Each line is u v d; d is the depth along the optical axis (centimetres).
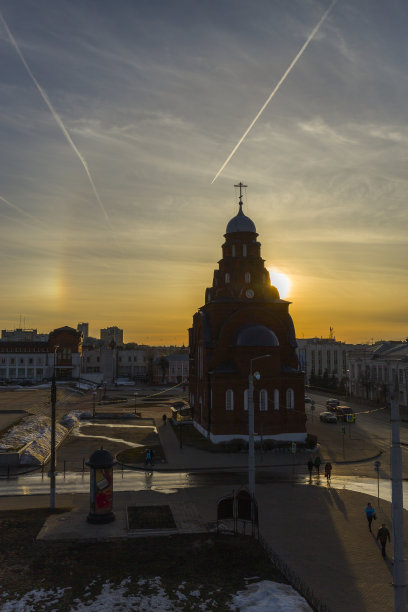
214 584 1852
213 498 3189
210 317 5562
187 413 6650
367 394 9225
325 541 2420
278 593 1778
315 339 15712
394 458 1195
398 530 1170
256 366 5031
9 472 3853
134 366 16725
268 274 5966
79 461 4300
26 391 10862
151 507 2895
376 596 1858
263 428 4972
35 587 1795
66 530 2428
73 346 14088
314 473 3959
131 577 1895
